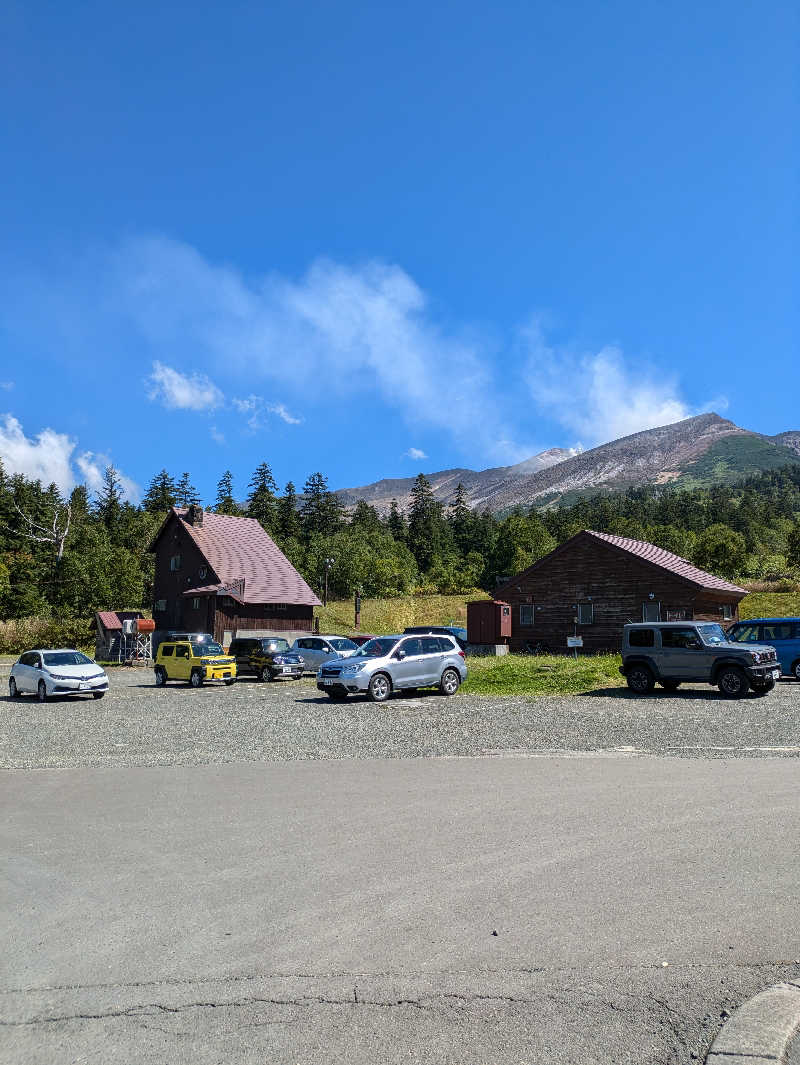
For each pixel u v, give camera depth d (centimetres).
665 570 3550
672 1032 383
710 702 1862
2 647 4869
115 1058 370
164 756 1295
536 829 758
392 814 838
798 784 942
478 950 482
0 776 1138
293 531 11712
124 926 537
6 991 443
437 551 12888
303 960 474
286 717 1797
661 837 718
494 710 1817
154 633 4650
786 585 5606
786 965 452
